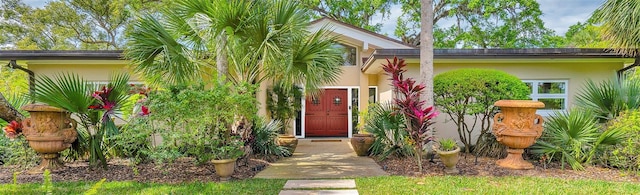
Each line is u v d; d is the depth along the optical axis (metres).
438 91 7.00
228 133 5.93
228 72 6.88
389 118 7.12
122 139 5.51
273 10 6.11
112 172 5.86
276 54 5.89
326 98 12.46
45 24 19.20
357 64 11.57
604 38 7.31
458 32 18.59
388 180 5.31
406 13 18.83
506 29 17.12
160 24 6.12
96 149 5.92
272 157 7.43
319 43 6.58
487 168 6.12
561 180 5.24
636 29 6.50
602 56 7.65
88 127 6.12
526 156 6.88
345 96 12.45
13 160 6.03
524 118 5.96
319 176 5.69
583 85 8.45
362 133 9.06
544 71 8.49
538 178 5.38
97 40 20.73
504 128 6.11
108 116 5.78
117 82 5.98
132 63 6.21
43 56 8.09
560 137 6.21
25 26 19.00
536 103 5.82
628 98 6.58
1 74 13.05
